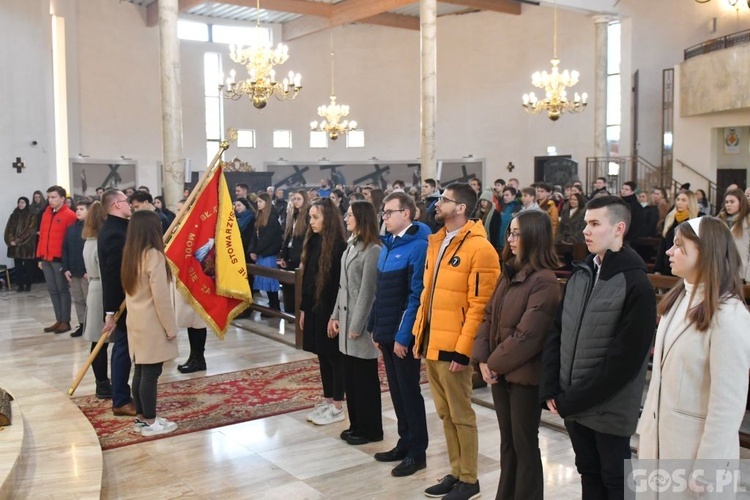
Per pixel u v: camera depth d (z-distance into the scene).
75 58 17.86
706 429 2.24
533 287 3.11
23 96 12.57
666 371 2.41
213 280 5.48
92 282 5.54
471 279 3.46
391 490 3.88
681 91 16.25
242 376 6.24
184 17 20.17
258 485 3.97
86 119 18.22
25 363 6.69
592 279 2.78
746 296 4.73
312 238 4.84
